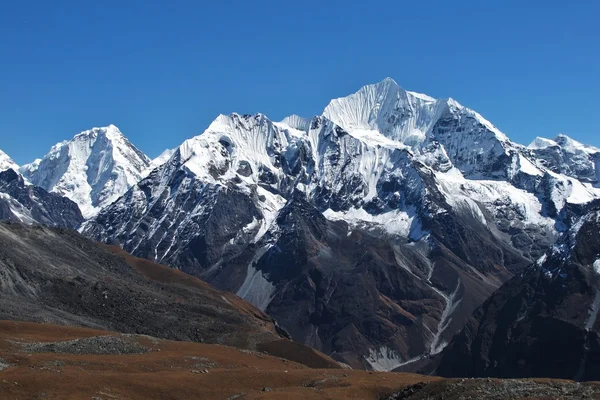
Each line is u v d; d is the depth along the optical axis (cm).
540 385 10750
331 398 12244
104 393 12012
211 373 13850
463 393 10862
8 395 11406
